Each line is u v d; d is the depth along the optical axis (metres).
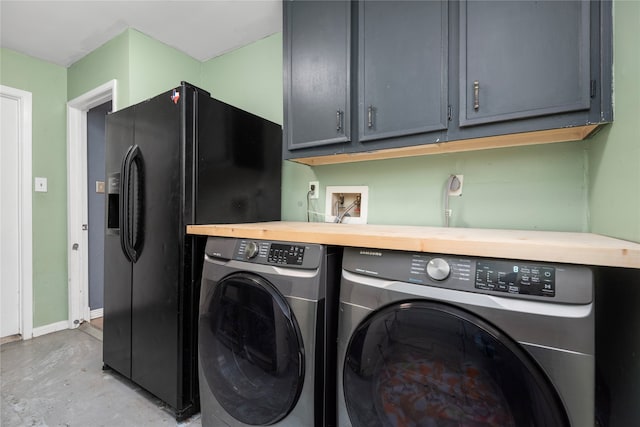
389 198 1.66
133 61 2.06
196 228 1.35
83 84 2.42
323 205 1.89
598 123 0.94
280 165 2.02
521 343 0.68
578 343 0.64
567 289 0.66
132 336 1.63
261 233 1.15
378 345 0.86
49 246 2.50
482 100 1.09
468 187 1.45
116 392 1.65
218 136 1.55
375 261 0.91
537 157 1.30
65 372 1.86
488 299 0.72
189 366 1.42
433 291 0.79
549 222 1.27
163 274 1.46
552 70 0.99
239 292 1.15
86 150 2.69
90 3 1.80
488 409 0.72
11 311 2.35
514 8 1.04
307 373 0.99
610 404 0.90
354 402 0.92
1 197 2.29
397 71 1.27
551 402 0.66
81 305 2.65
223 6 1.84
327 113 1.46
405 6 1.25
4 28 2.04
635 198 0.77
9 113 2.32
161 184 1.47
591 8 0.94
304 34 1.54
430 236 0.88
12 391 1.66
